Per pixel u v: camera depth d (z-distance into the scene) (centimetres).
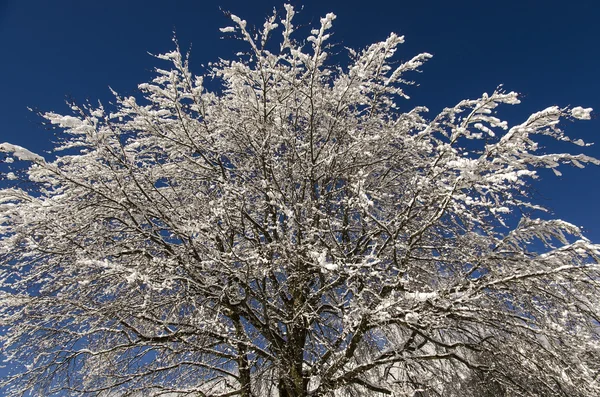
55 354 558
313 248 549
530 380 562
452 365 651
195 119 660
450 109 577
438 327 513
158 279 518
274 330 625
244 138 665
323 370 569
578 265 483
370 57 604
